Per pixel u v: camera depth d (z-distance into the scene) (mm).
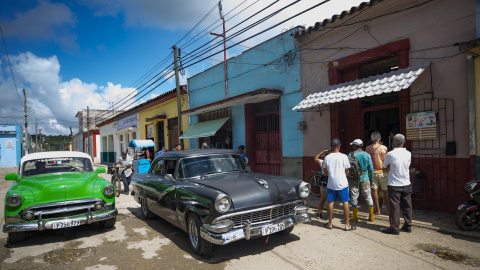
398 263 3904
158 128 18828
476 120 5348
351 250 4398
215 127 11961
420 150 6230
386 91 5789
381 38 6922
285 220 4512
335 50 8000
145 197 6359
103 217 5457
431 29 6031
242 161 6035
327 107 8258
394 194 4961
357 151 5863
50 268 4168
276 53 9898
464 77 5562
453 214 5750
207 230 4086
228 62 12188
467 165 5523
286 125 9555
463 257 3988
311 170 8727
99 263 4293
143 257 4469
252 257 4289
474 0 5418
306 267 3887
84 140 42469
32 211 5000
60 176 5949
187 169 5324
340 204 7320
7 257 4625
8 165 33344
